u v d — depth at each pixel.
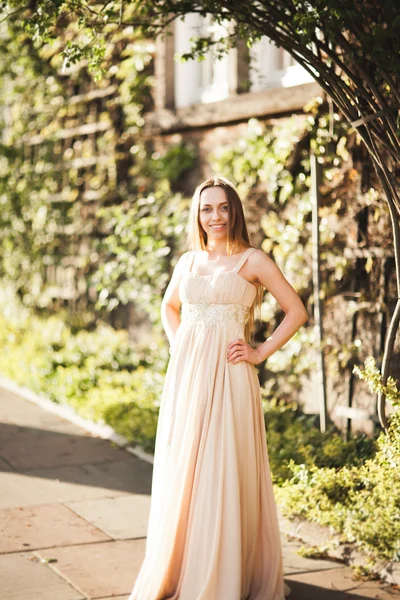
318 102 5.44
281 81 6.42
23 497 4.84
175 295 3.67
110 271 8.12
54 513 4.57
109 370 7.79
